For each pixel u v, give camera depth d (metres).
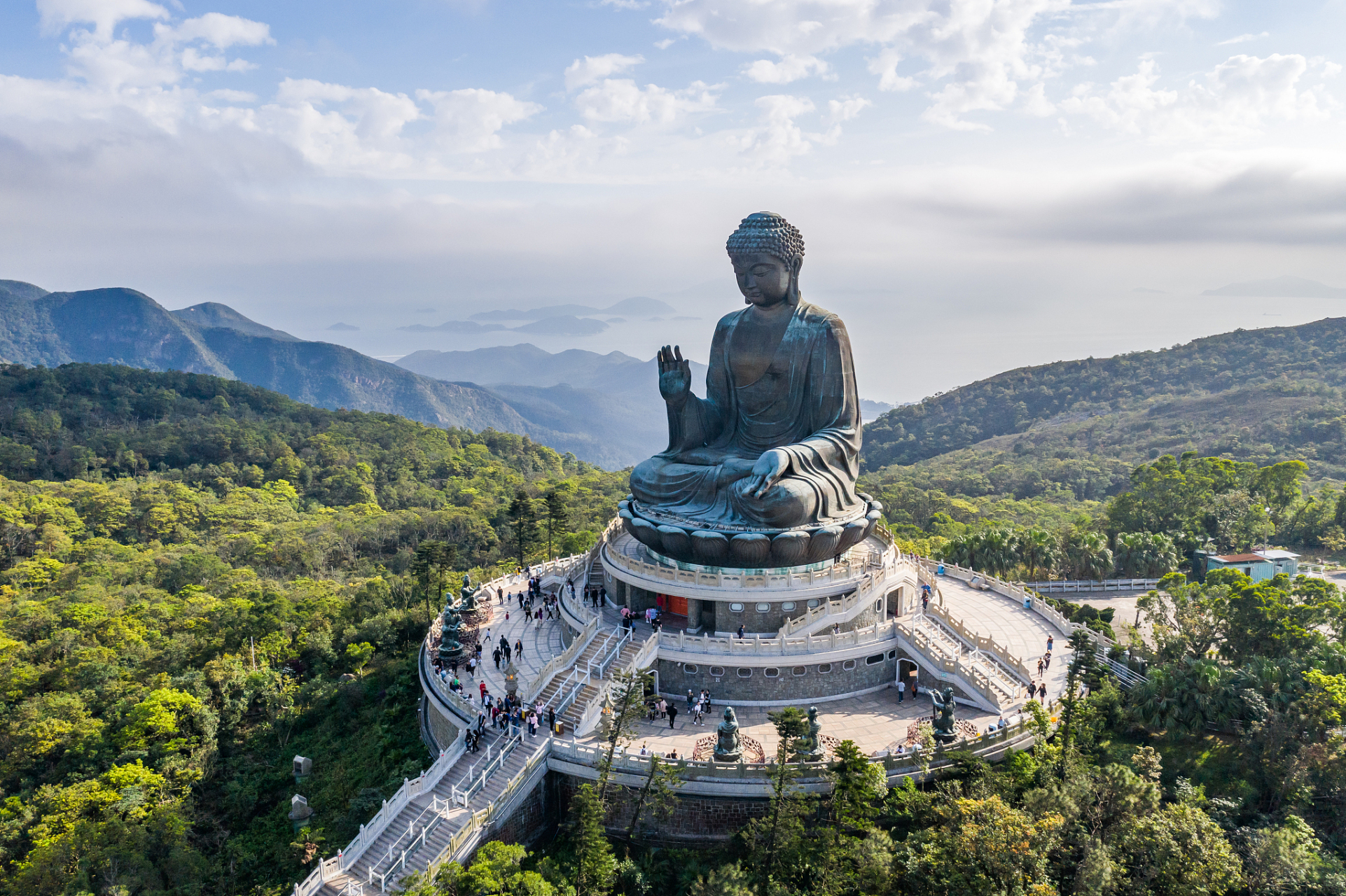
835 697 48.31
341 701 57.84
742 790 38.59
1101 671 45.34
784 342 52.44
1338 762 37.19
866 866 32.56
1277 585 56.31
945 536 99.19
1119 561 76.69
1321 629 57.41
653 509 53.38
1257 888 32.72
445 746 48.09
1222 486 89.88
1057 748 39.25
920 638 48.31
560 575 66.75
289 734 56.81
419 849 37.53
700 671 47.78
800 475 49.19
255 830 47.75
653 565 51.28
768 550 48.03
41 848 41.81
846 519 50.78
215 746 54.22
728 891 31.48
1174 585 58.47
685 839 39.41
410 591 75.94
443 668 51.59
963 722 43.59
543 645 55.41
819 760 39.44
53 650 70.06
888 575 52.69
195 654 67.00
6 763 53.50
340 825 44.16
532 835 40.75
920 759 39.41
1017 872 29.88
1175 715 42.56
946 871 31.16
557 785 41.84
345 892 35.94
